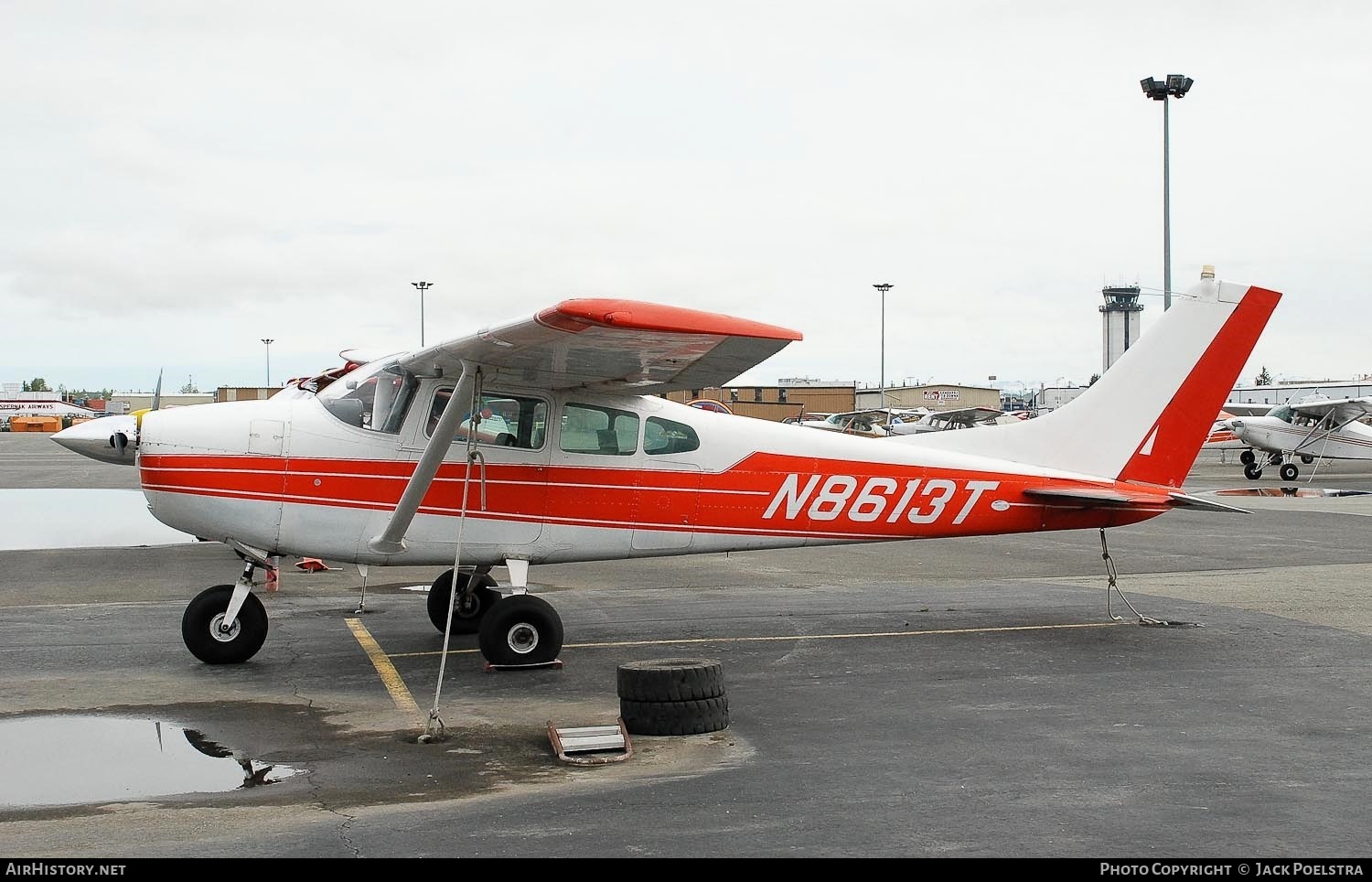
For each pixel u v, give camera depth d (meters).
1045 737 6.09
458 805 4.93
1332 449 31.66
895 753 5.76
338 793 5.10
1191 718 6.50
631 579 13.02
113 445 7.86
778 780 5.28
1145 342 9.61
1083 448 9.57
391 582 12.67
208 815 4.78
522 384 8.25
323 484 7.97
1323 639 9.00
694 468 8.65
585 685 7.43
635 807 4.88
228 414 7.97
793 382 102.12
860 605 10.98
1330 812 4.79
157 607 10.72
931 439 9.45
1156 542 16.94
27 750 5.81
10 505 21.64
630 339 6.64
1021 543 16.95
